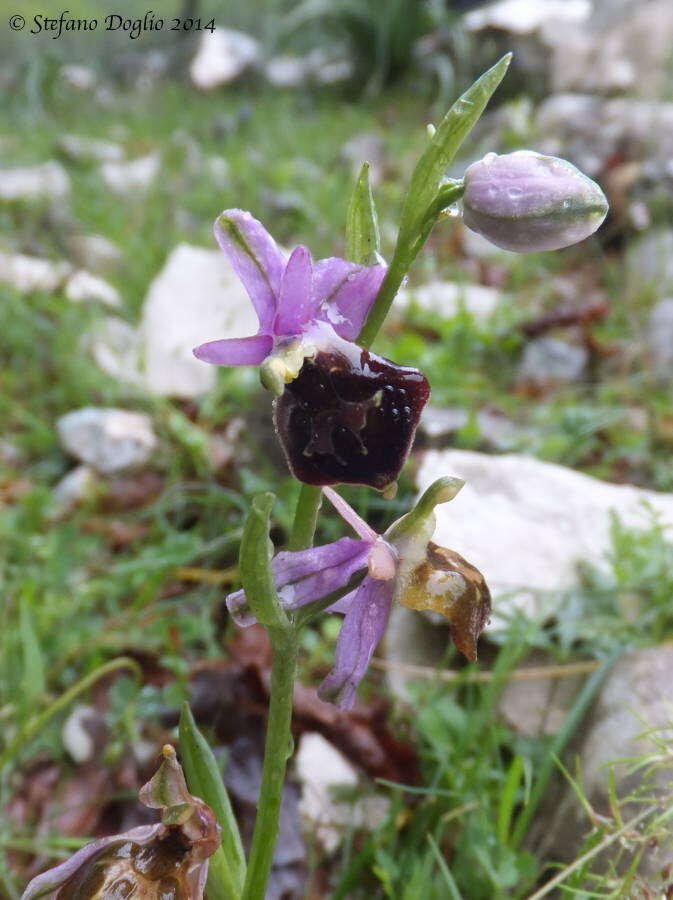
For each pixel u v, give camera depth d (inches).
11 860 4.6
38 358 8.7
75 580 6.1
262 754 4.8
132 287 9.9
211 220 11.9
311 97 20.5
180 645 5.6
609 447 7.3
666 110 13.4
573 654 5.1
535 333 9.0
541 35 17.5
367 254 3.0
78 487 7.0
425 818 4.4
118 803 4.8
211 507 6.5
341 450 2.8
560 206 2.8
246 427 7.0
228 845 3.1
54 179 13.4
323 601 2.9
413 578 2.9
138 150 16.5
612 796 3.6
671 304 8.8
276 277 2.8
